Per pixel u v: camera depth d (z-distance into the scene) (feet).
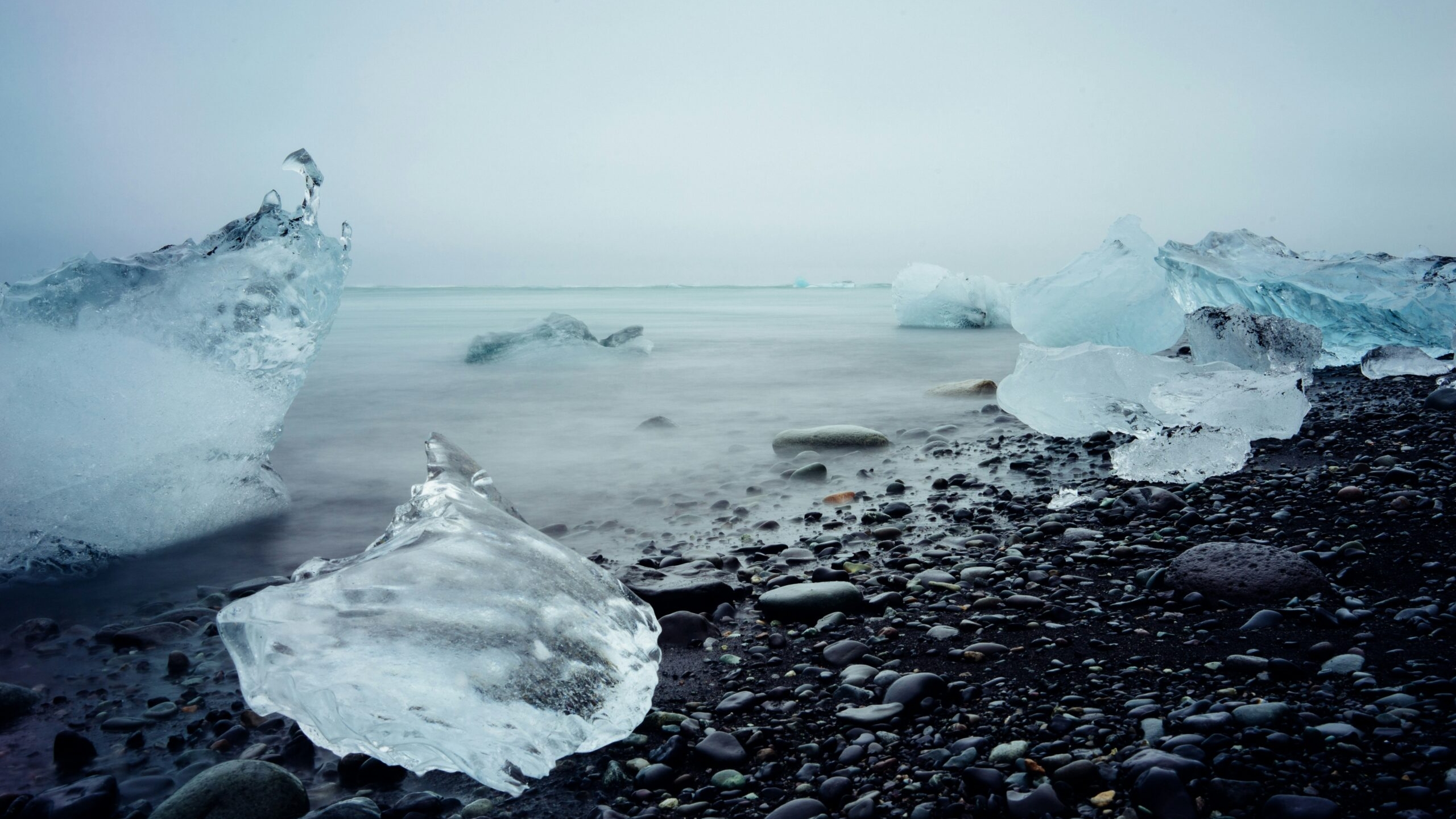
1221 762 4.87
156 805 5.48
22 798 5.40
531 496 13.30
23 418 10.42
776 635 7.66
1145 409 15.23
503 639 5.90
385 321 55.72
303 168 12.79
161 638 8.07
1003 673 6.51
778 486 13.39
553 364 29.91
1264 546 8.20
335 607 5.95
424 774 5.74
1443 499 9.80
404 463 15.79
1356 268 23.58
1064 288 26.05
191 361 11.68
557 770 5.68
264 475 12.82
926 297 47.19
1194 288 25.27
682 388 24.43
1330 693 5.70
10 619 8.91
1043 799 4.78
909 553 9.79
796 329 46.70
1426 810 4.35
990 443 15.85
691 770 5.62
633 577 9.21
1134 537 9.68
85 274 11.35
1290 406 13.84
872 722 5.89
